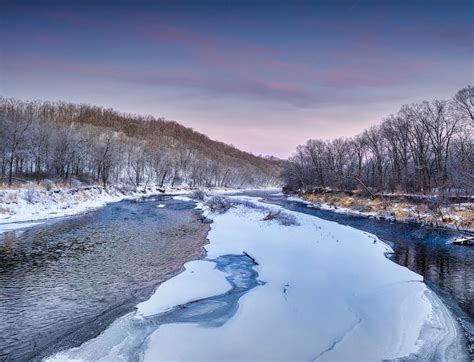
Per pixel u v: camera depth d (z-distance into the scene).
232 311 11.89
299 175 83.00
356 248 21.09
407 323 11.12
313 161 80.31
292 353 9.12
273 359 8.81
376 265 17.45
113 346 9.70
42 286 14.95
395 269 16.89
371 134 66.19
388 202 44.19
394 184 55.94
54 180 53.62
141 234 27.05
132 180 84.81
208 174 112.69
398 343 9.83
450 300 13.74
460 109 40.88
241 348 9.34
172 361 8.69
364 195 54.22
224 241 23.08
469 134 44.22
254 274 16.08
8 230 27.50
